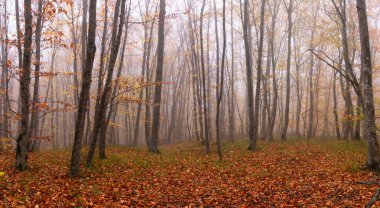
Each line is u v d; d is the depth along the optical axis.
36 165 14.01
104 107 14.28
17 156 12.81
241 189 11.39
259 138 31.89
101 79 16.84
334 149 20.95
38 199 8.76
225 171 14.62
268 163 16.61
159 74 21.97
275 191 11.06
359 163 14.95
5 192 9.09
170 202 9.80
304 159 17.59
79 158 12.53
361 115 19.75
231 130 37.94
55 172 12.82
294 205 9.43
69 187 10.55
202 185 12.04
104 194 9.92
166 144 38.53
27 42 12.57
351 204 9.12
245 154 19.98
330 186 11.27
